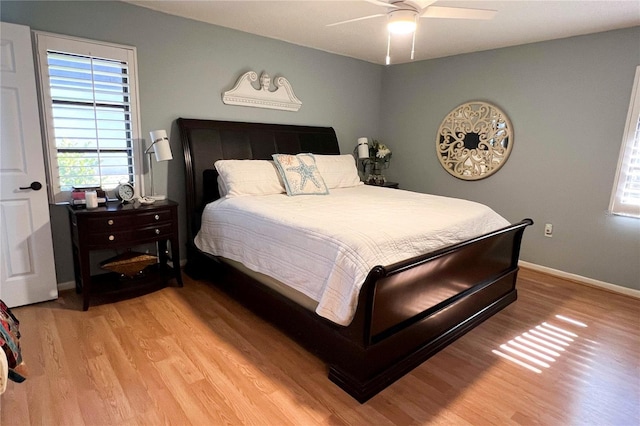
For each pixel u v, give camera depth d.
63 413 1.70
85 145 2.91
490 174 4.21
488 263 2.73
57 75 2.73
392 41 3.91
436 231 2.25
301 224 2.26
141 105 3.18
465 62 4.31
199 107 3.55
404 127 5.07
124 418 1.68
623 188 3.30
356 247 1.91
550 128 3.71
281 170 3.40
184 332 2.45
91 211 2.62
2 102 2.46
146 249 3.40
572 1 2.64
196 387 1.90
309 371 2.07
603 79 3.33
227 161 3.34
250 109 3.93
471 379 2.04
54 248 2.92
